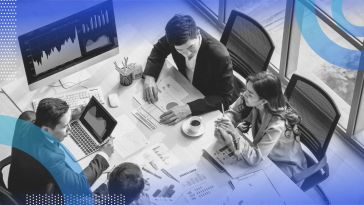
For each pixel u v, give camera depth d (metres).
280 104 4.07
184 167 4.02
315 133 4.23
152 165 4.04
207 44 4.45
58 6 6.20
